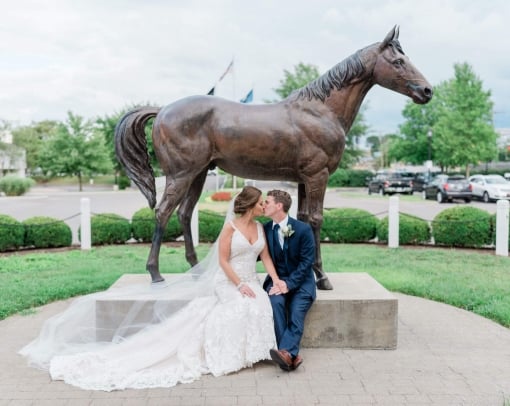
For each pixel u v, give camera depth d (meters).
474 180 23.17
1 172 40.84
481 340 4.48
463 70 32.38
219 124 4.41
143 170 4.60
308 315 4.18
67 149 38.31
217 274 4.00
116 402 3.22
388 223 10.26
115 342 4.02
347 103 4.45
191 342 3.76
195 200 4.91
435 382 3.52
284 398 3.26
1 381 3.58
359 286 4.62
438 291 6.15
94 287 6.47
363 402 3.21
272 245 4.05
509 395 3.31
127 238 10.73
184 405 3.18
